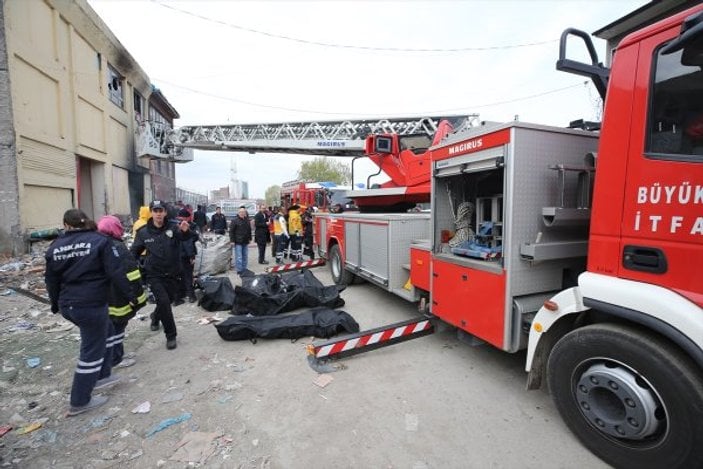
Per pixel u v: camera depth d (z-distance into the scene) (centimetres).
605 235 238
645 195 214
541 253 292
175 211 1032
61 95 1314
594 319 264
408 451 257
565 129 315
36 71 1174
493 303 322
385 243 548
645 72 216
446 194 420
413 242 534
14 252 1049
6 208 1044
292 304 571
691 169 192
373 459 250
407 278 543
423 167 630
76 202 1421
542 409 307
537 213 309
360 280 782
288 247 1222
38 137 1171
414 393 336
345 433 279
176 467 245
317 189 1942
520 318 301
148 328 529
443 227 419
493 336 323
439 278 407
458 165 368
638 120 218
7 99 1035
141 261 495
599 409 238
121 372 388
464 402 319
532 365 283
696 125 192
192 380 368
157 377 376
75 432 286
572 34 301
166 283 459
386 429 283
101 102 1669
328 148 1827
